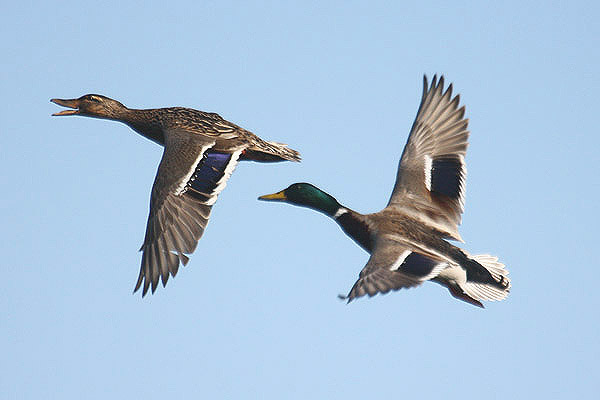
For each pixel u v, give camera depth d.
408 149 15.11
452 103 15.11
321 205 15.48
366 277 12.92
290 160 15.74
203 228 14.18
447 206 14.53
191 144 14.96
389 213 14.43
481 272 14.27
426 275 13.31
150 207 14.23
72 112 17.27
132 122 16.80
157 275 13.88
